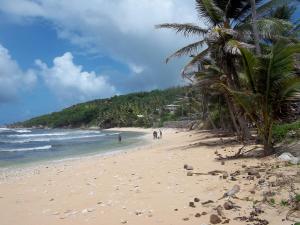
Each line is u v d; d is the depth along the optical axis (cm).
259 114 1445
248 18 2312
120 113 13362
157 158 1903
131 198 997
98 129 13812
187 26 2277
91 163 2070
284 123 1739
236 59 2245
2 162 2958
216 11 2206
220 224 708
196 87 2539
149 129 10000
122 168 1623
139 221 784
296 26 2803
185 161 1627
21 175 1880
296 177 990
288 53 1311
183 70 2286
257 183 987
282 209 763
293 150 1383
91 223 807
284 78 1336
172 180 1184
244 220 719
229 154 1714
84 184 1297
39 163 2712
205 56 2281
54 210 960
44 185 1380
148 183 1182
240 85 2200
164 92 14788
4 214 962
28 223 859
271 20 2152
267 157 1403
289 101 1392
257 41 2103
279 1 2356
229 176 1127
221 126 4281
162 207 872
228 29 2034
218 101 3431
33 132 12706
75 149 4172
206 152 1927
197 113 6469
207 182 1088
